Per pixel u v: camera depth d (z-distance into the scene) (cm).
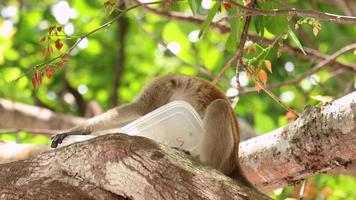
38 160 766
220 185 693
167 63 2025
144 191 708
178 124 897
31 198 742
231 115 945
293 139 992
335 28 1945
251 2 933
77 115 2095
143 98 1077
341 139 920
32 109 1739
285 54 1848
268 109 1891
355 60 1830
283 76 1844
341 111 915
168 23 1755
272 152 1037
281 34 955
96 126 997
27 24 1997
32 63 1956
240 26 972
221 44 1755
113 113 1025
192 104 1064
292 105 1734
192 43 1744
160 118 892
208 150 906
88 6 1964
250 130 1723
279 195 1311
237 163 941
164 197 699
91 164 735
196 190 692
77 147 748
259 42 1023
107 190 730
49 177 751
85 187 736
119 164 721
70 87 2111
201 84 1077
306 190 1309
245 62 1066
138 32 2084
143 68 2103
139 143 726
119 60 2022
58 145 941
